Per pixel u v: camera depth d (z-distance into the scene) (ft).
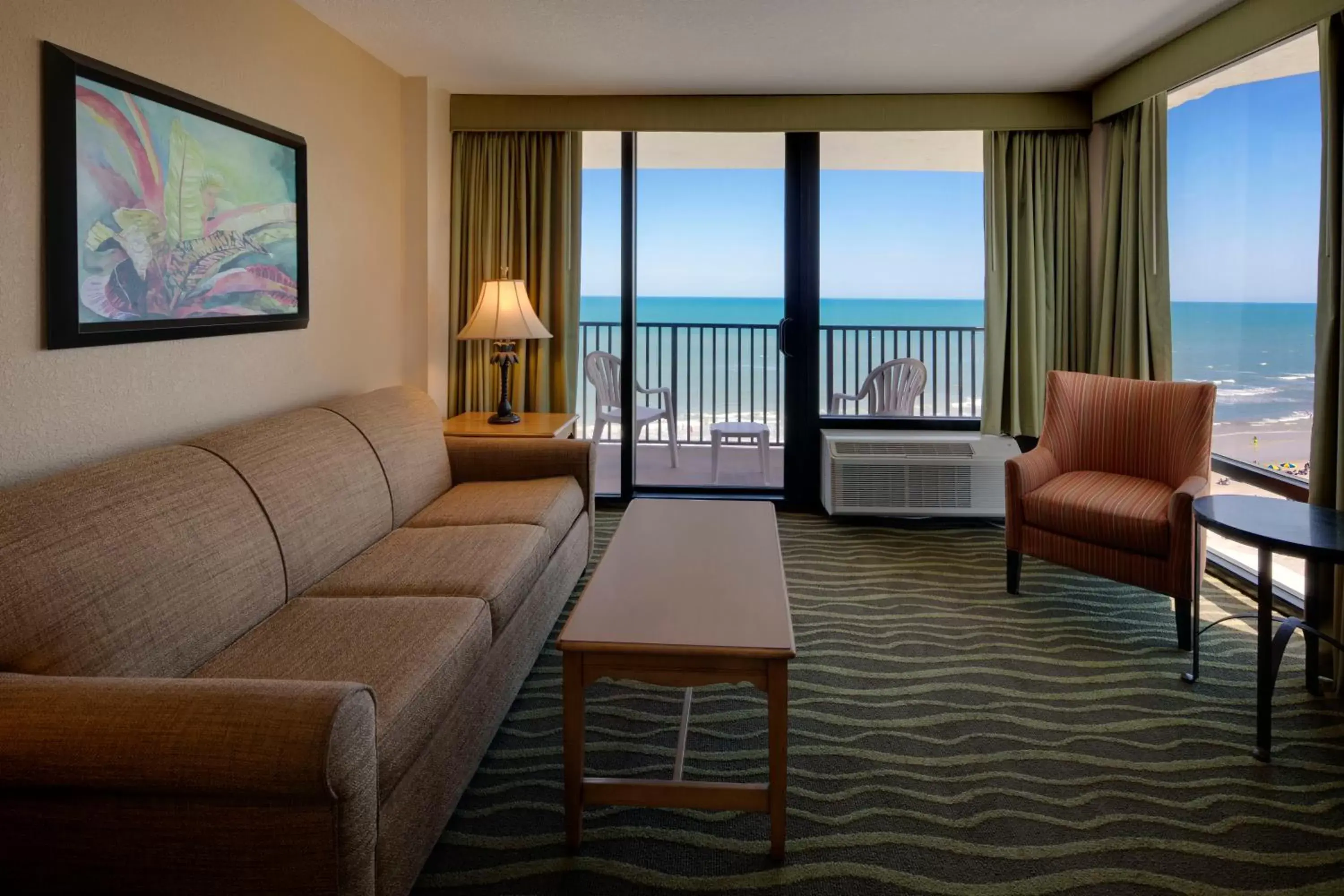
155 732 3.58
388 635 5.68
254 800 3.66
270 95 8.66
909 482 13.19
